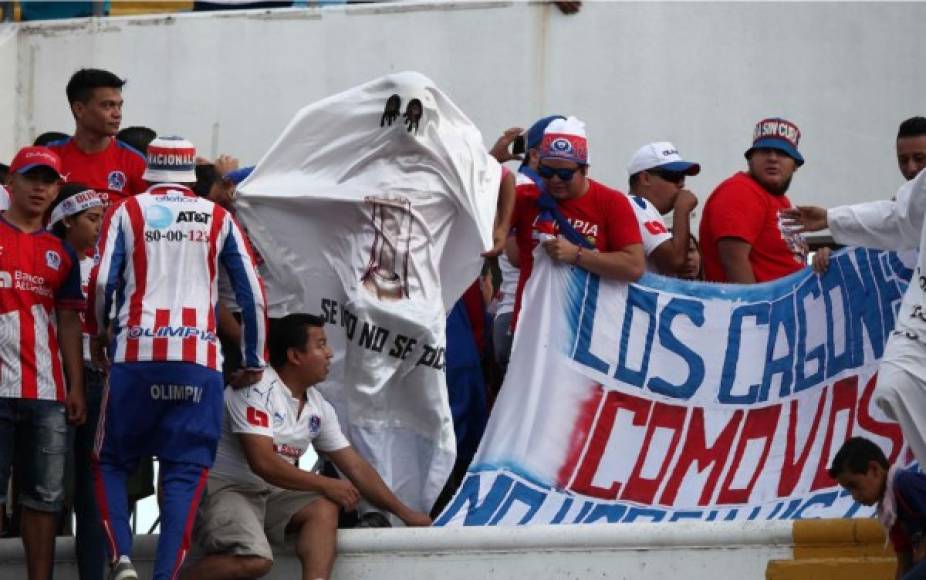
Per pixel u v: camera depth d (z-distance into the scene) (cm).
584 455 2483
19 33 3362
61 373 2352
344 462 2397
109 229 2269
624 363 2527
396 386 2483
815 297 2544
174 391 2231
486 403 2634
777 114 3262
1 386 2311
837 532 2308
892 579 2284
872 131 3256
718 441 2497
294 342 2348
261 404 2312
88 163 2697
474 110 3294
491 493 2447
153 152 2309
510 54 3288
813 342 2527
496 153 2788
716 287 2559
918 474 2156
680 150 3262
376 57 3309
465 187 2514
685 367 2528
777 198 2669
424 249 2506
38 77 3350
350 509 2347
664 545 2323
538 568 2328
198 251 2269
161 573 2188
